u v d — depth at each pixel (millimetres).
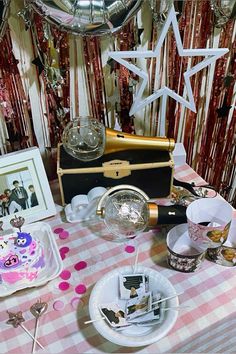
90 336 714
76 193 950
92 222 940
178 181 1009
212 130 1216
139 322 712
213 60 931
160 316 717
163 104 1003
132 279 775
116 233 867
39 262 791
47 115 982
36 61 887
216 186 1416
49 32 837
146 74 915
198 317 736
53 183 1059
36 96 943
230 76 1082
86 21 752
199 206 822
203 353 819
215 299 767
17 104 931
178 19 878
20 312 749
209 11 930
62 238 899
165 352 690
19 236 801
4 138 974
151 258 853
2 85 888
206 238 767
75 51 899
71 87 958
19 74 893
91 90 980
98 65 943
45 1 725
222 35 994
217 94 1122
